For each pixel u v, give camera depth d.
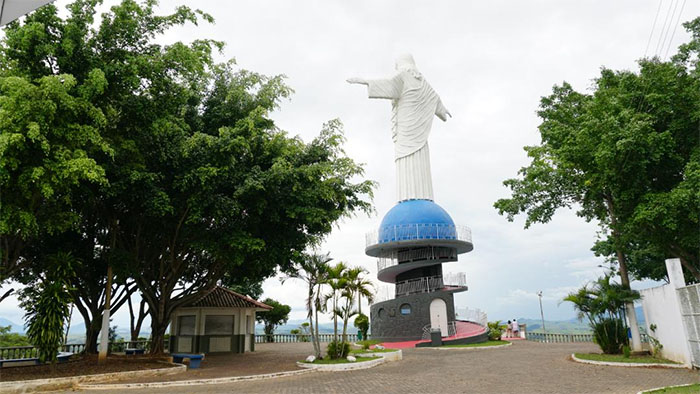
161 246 23.22
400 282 40.28
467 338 33.34
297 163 22.33
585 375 15.74
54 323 15.86
